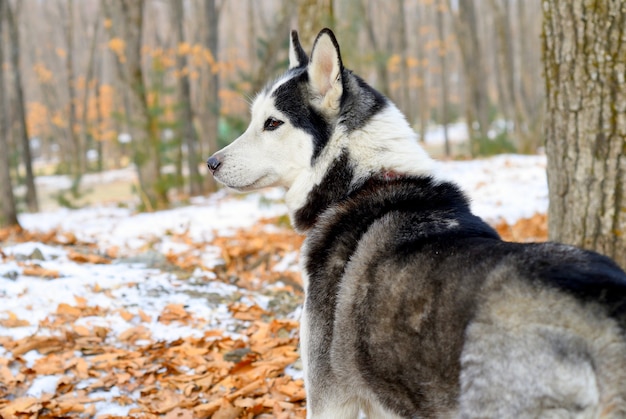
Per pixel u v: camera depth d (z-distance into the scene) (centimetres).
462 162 1688
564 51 435
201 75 2684
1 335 493
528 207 961
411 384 245
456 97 5762
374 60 1577
